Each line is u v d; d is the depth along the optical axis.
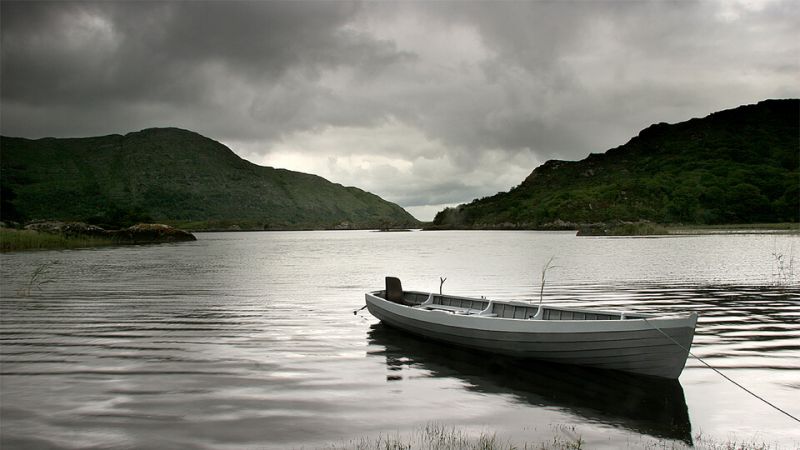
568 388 12.39
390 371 13.70
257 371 13.65
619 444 9.41
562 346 13.75
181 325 19.58
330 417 10.60
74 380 12.85
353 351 15.76
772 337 16.84
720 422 10.45
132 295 27.62
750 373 13.31
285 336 17.73
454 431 9.95
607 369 13.47
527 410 11.05
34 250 65.50
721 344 15.98
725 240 80.31
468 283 32.66
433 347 16.23
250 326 19.41
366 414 10.77
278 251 77.25
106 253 63.22
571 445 9.30
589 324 13.26
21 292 28.64
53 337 17.52
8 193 126.38
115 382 12.70
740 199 175.12
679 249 61.31
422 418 10.59
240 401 11.45
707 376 13.13
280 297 26.95
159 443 9.40
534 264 46.09
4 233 68.19
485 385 12.62
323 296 27.38
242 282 33.97
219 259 57.34
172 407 11.07
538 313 15.93
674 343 12.37
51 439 9.56
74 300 25.78
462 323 15.63
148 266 46.22
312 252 74.38
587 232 120.69
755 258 46.94
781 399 11.64
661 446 9.34
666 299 24.72
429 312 16.59
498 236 141.75
